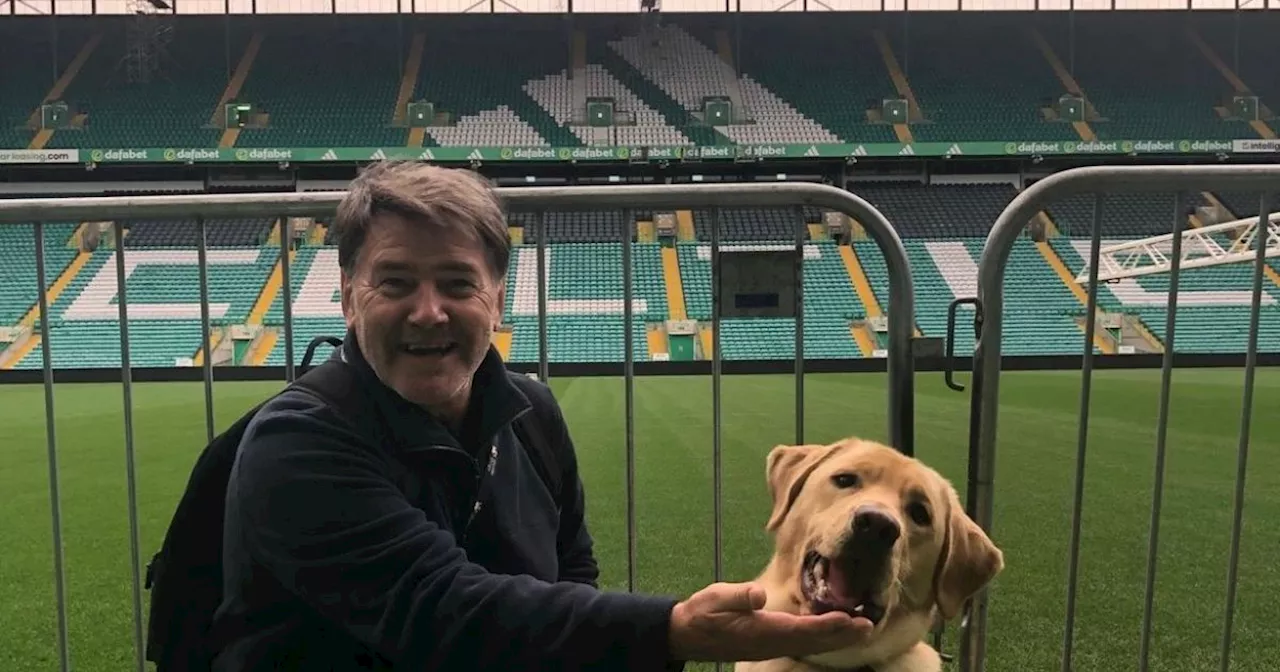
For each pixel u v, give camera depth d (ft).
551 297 82.89
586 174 97.55
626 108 99.09
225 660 5.97
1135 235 89.40
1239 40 107.24
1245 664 12.07
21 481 25.71
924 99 101.04
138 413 42.42
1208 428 33.58
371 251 6.28
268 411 5.95
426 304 6.14
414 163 6.85
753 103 100.37
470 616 5.06
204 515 6.32
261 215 8.63
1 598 14.96
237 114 94.68
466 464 6.35
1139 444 29.89
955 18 110.32
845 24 111.45
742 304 8.75
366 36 107.86
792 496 8.52
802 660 8.14
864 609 7.13
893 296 8.86
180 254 86.69
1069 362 69.31
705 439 32.91
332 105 97.86
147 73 98.78
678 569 16.47
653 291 83.87
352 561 5.42
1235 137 94.02
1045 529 18.86
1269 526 19.11
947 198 97.81
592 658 4.91
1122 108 98.68
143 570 16.52
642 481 24.67
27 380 66.13
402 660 5.21
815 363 70.69
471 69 104.73
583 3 110.42
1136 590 14.85
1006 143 90.79
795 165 98.89
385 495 5.67
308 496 5.56
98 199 8.49
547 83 102.99
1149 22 108.27
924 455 28.91
